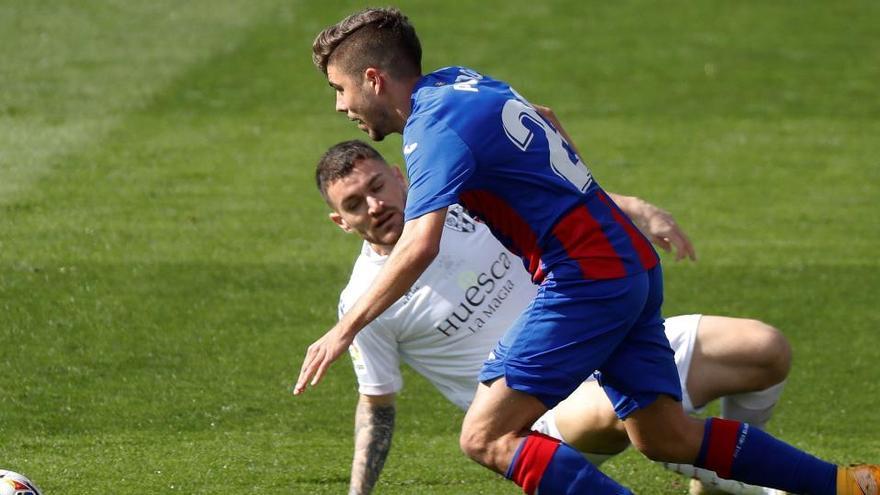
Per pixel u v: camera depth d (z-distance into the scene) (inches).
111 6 1891.0
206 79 1638.8
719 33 1932.8
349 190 573.9
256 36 1811.0
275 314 944.3
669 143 1491.1
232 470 660.1
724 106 1642.5
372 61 509.7
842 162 1437.0
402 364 864.3
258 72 1675.7
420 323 600.4
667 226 594.9
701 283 1045.8
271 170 1331.2
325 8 1945.1
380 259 592.7
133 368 833.5
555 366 491.5
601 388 582.9
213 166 1336.1
